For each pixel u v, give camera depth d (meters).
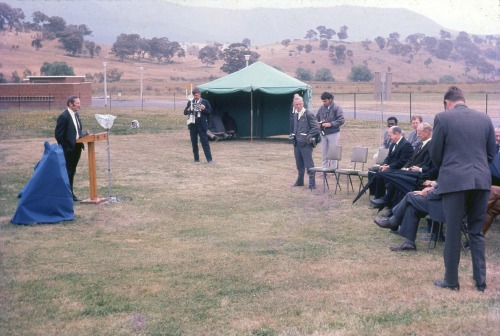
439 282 5.71
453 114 5.49
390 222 7.34
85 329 4.68
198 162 15.91
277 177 13.23
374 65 142.50
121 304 5.26
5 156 17.08
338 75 133.75
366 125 28.55
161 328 4.69
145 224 8.64
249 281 5.90
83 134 10.25
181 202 10.33
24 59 101.38
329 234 7.98
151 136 24.00
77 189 11.66
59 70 88.38
